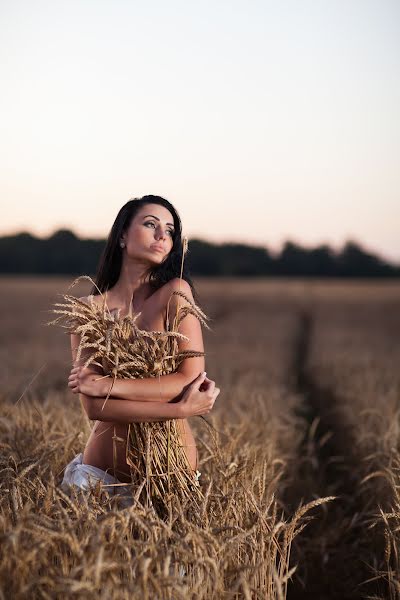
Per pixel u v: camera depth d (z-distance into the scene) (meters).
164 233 3.37
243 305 42.44
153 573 2.61
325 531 4.83
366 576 4.35
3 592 2.42
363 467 5.60
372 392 8.63
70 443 3.99
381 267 107.31
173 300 3.25
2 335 21.56
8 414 5.38
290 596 4.23
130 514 2.66
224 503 3.13
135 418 3.07
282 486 5.03
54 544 2.52
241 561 2.96
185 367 3.19
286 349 17.83
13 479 3.12
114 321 3.07
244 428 5.45
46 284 57.22
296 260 106.25
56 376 12.05
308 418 9.09
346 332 23.94
